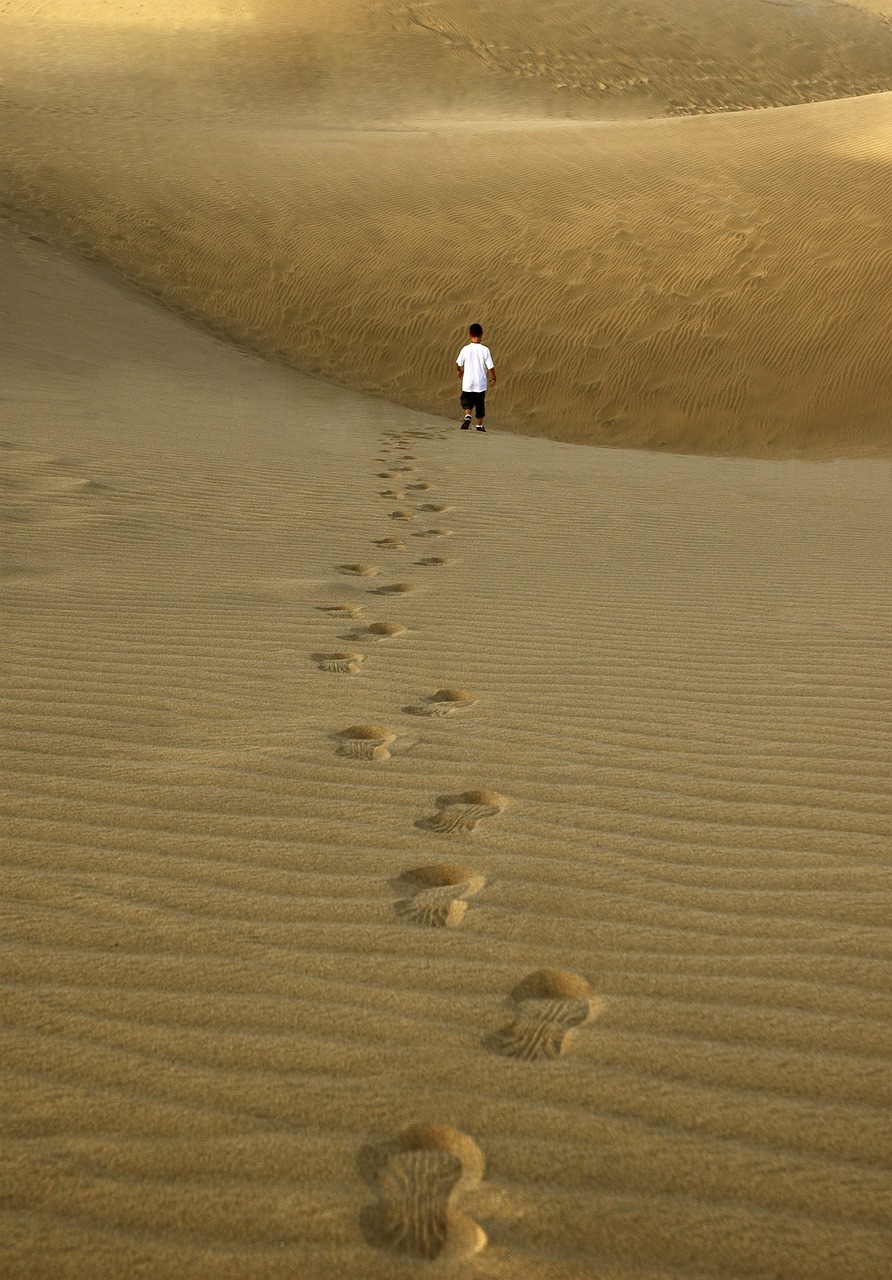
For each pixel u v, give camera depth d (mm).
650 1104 1839
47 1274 1477
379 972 2203
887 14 53406
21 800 2898
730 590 5586
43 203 20891
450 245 19219
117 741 3332
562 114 33719
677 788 3154
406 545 6496
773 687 4062
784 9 49281
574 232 19000
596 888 2576
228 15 39156
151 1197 1608
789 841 2836
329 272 19062
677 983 2199
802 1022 2076
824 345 16156
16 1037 1949
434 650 4406
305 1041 1972
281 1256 1518
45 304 16062
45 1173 1642
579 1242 1555
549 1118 1798
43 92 28609
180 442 9367
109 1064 1890
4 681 3797
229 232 20141
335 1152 1709
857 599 5414
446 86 34938
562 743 3471
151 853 2650
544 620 4906
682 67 40562
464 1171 1684
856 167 19375
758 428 15492
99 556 5637
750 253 17703
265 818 2863
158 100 29344
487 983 2178
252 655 4223
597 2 43812
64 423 9508
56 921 2334
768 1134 1776
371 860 2672
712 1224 1593
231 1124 1758
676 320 17047
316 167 22422
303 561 5898
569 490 8781
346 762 3254
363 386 17047
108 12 39875
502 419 16297
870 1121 1812
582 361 16891
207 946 2268
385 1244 1540
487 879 2604
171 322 17656
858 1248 1558
